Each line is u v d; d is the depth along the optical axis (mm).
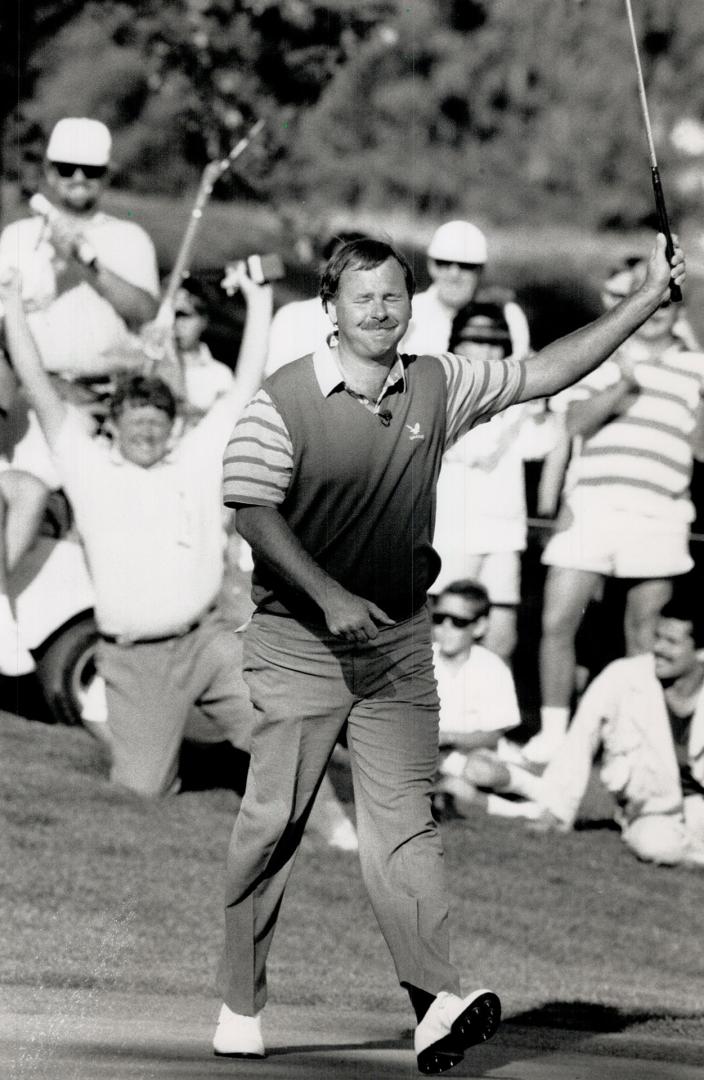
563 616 27125
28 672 26875
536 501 27469
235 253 36500
